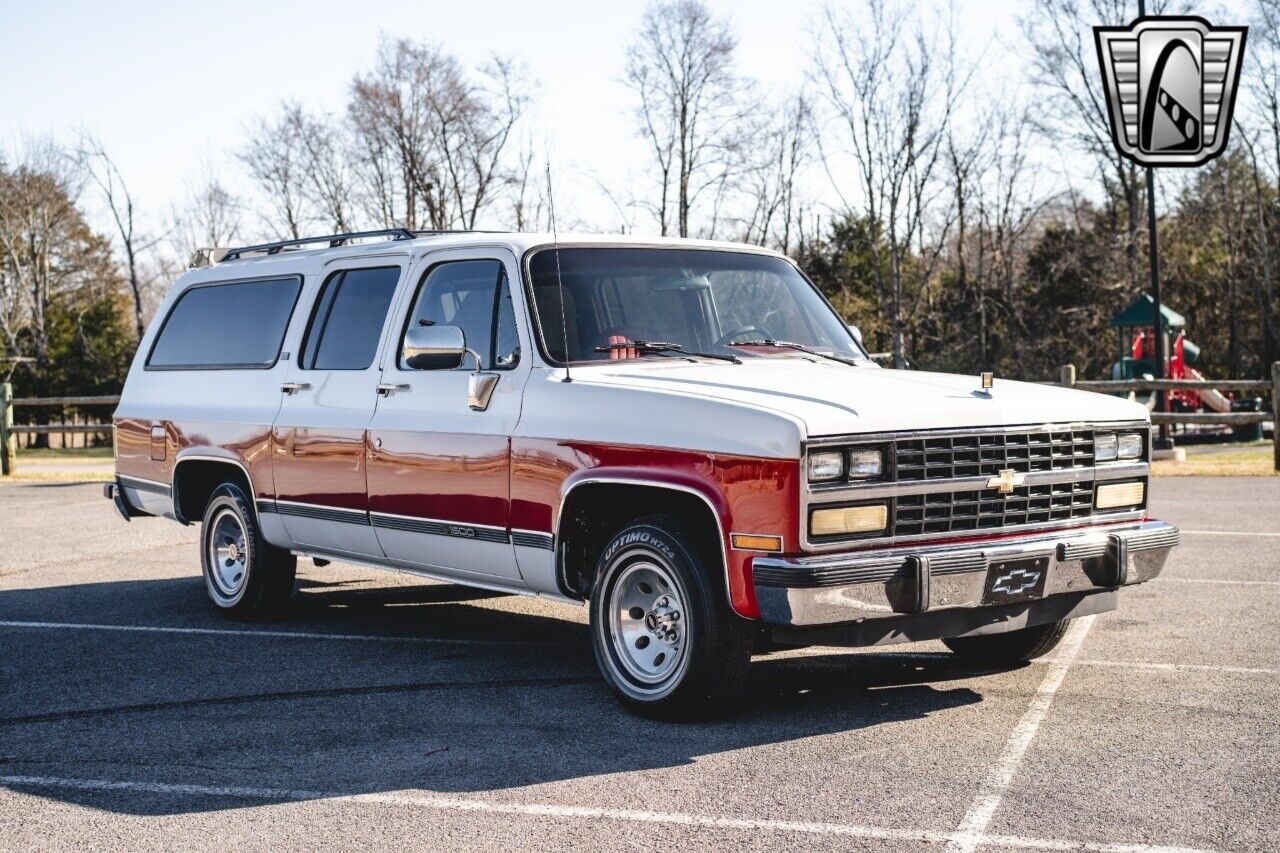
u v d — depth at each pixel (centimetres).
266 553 788
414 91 4481
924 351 5250
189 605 866
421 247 692
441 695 604
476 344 643
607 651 573
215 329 845
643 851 398
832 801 441
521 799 450
